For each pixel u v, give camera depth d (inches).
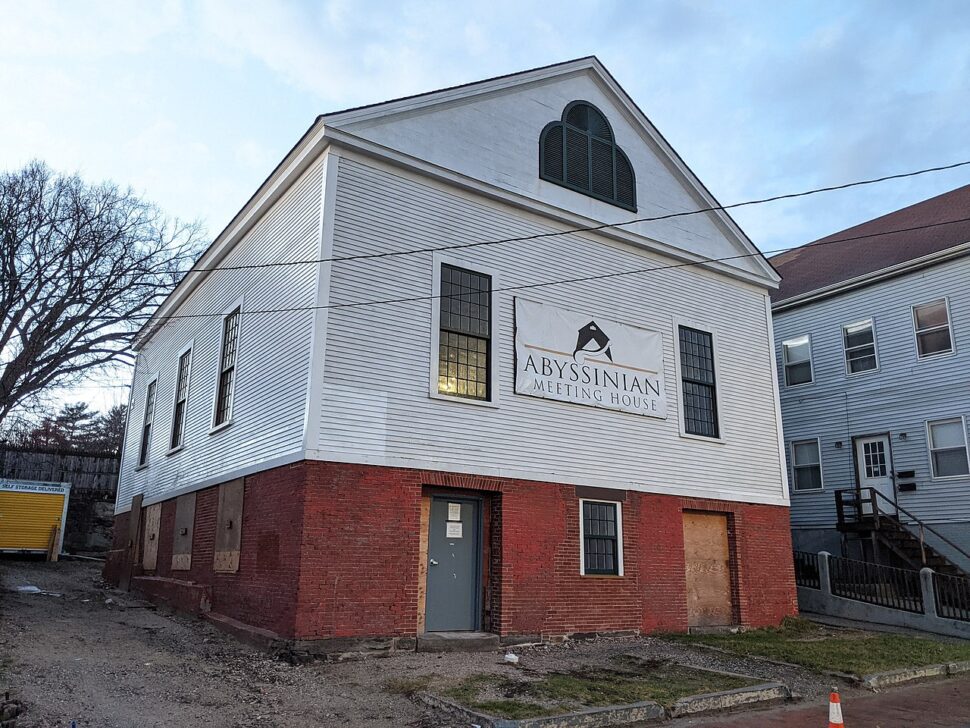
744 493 671.8
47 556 912.3
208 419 621.0
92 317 855.7
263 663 407.8
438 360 506.0
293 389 472.4
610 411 593.0
